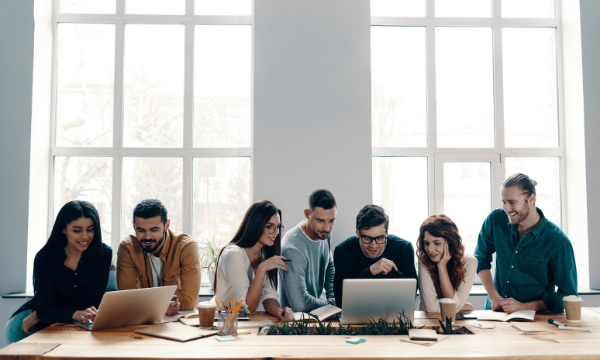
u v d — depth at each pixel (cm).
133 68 362
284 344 164
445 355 149
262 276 211
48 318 195
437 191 362
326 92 332
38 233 339
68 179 355
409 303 189
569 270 221
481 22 369
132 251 226
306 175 328
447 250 224
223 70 363
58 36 361
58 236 208
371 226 211
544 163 368
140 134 359
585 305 329
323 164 329
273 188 328
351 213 328
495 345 162
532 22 370
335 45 334
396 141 365
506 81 371
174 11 365
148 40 363
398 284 187
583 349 157
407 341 168
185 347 160
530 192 224
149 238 216
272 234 218
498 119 366
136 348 158
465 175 364
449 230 223
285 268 215
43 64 347
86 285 212
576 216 352
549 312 218
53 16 358
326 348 159
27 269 327
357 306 188
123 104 360
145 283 229
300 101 331
